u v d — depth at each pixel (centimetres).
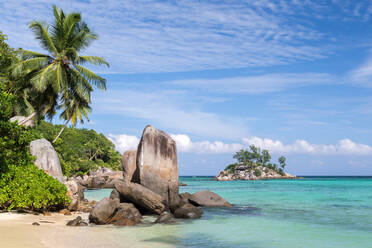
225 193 3788
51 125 6250
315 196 3164
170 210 1888
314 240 1096
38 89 2780
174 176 2014
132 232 1214
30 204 1534
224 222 1492
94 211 1374
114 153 9894
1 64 3253
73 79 3059
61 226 1263
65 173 4047
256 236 1167
